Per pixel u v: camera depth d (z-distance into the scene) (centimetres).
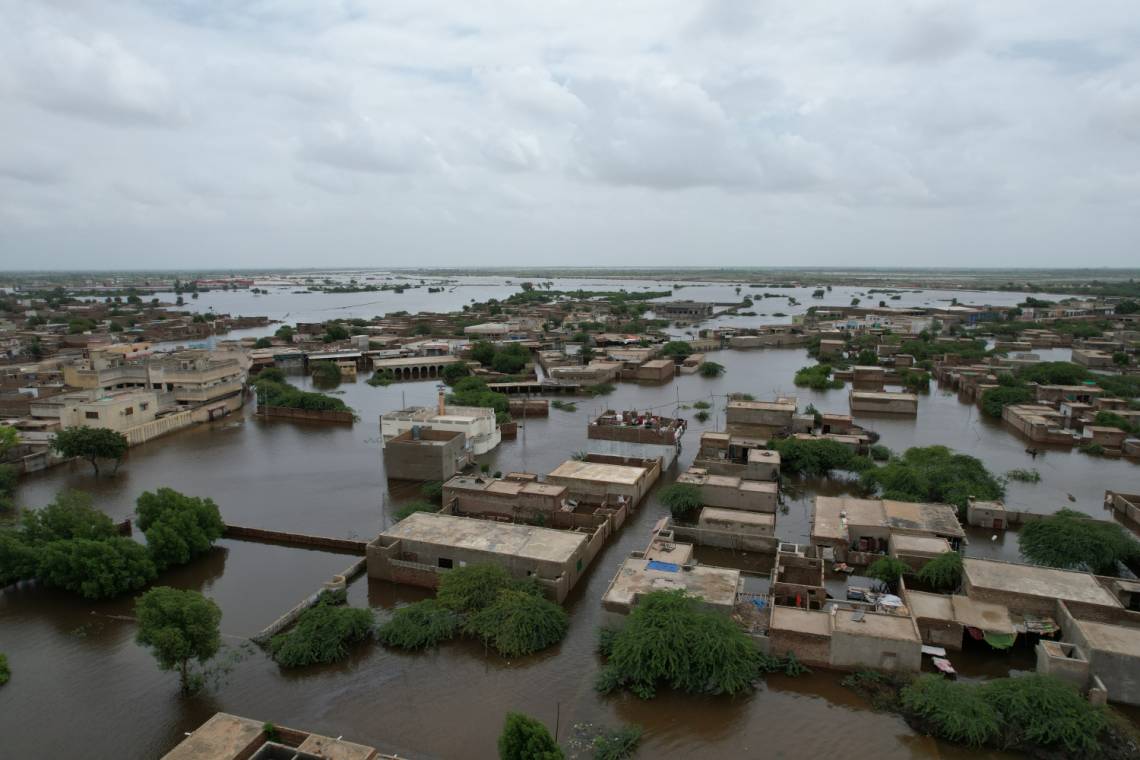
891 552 6078
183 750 3600
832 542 6188
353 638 5034
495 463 9681
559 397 15100
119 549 5897
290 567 6431
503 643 4884
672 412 13225
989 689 4172
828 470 9006
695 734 4081
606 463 8769
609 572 6141
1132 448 10262
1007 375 15025
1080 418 11594
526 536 6134
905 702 4209
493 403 12681
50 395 12681
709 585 5250
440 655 4906
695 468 8094
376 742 4028
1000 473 9294
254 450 10562
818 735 4069
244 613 5581
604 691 4453
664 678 4512
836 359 19762
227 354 15962
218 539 7081
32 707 4394
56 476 9281
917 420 12750
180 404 12850
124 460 10056
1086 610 4822
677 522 7269
